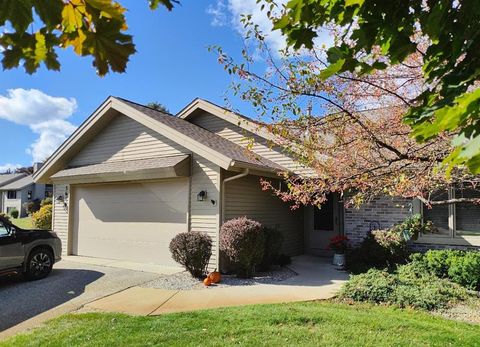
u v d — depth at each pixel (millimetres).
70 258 11070
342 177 4801
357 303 6414
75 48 1548
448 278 8023
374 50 3318
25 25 1306
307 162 5109
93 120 11133
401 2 1720
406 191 4574
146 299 6785
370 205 10070
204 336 4734
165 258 9875
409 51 1799
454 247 8961
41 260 8562
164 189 10031
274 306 6090
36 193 44750
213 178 9164
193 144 9125
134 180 10406
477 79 1514
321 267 9891
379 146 4035
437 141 3729
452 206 9016
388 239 8828
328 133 4805
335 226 12070
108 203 11133
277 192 7094
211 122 12180
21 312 6184
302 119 4469
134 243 10484
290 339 4617
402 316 5582
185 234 8492
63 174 11320
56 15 1310
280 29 2053
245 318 5395
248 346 4410
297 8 1891
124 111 10492
